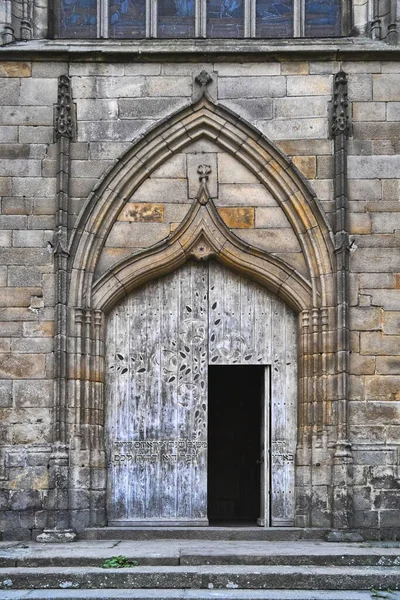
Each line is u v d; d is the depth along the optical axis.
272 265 13.07
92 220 12.98
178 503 12.99
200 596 9.29
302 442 12.75
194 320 13.33
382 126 13.13
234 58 13.20
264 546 11.46
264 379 13.27
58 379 12.55
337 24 13.99
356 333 12.77
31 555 10.54
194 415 13.16
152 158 13.18
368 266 12.89
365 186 13.03
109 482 12.96
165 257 13.08
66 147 13.05
